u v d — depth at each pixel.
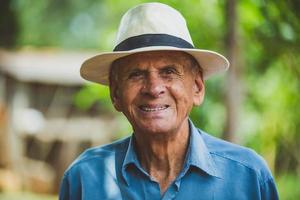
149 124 2.29
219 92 5.20
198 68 2.46
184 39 2.33
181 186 2.35
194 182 2.36
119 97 2.40
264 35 4.34
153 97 2.27
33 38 26.58
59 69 13.09
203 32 4.79
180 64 2.31
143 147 2.41
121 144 2.58
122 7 5.82
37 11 26.86
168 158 2.40
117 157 2.53
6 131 12.15
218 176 2.37
